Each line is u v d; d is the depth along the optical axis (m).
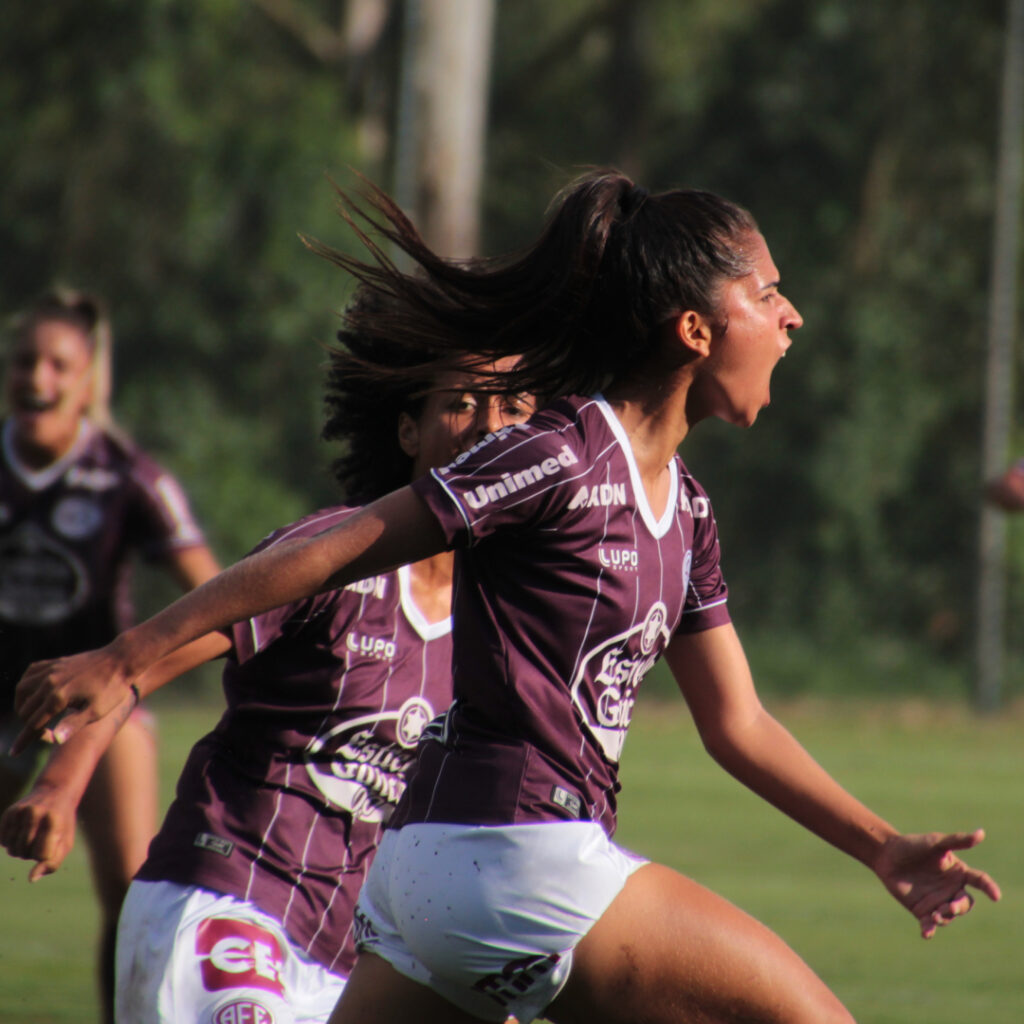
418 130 60.72
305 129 73.25
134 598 67.69
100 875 14.51
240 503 71.94
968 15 84.62
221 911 10.36
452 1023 9.00
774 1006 8.85
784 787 10.12
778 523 83.12
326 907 10.67
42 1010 17.12
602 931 8.73
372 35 79.81
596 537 8.71
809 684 76.88
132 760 14.68
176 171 72.12
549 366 9.35
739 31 88.75
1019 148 85.75
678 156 90.81
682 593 9.24
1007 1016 17.97
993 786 41.81
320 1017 10.58
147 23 71.50
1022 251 83.50
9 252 73.19
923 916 9.72
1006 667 76.44
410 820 8.91
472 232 61.47
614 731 8.99
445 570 10.92
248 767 10.70
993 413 70.56
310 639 10.56
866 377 81.62
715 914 8.91
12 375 16.36
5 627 16.52
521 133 97.12
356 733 10.68
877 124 86.38
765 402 9.20
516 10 98.56
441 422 11.10
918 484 81.88
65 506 16.41
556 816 8.69
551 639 8.71
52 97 72.25
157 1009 10.16
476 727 8.84
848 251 86.06
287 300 72.62
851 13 86.19
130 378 72.88
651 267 8.91
